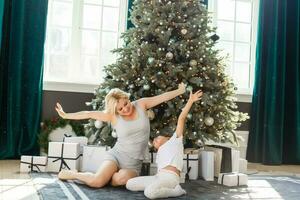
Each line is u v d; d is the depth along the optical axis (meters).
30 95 4.66
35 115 4.66
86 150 3.74
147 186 2.91
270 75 5.31
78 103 4.96
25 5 4.67
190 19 4.20
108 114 3.34
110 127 3.87
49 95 4.88
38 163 3.71
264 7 5.36
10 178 3.40
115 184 3.18
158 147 3.11
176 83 4.02
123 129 3.29
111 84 4.04
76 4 5.13
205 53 4.09
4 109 4.58
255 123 5.34
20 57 4.59
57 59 5.08
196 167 3.78
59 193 2.87
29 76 4.67
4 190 2.95
